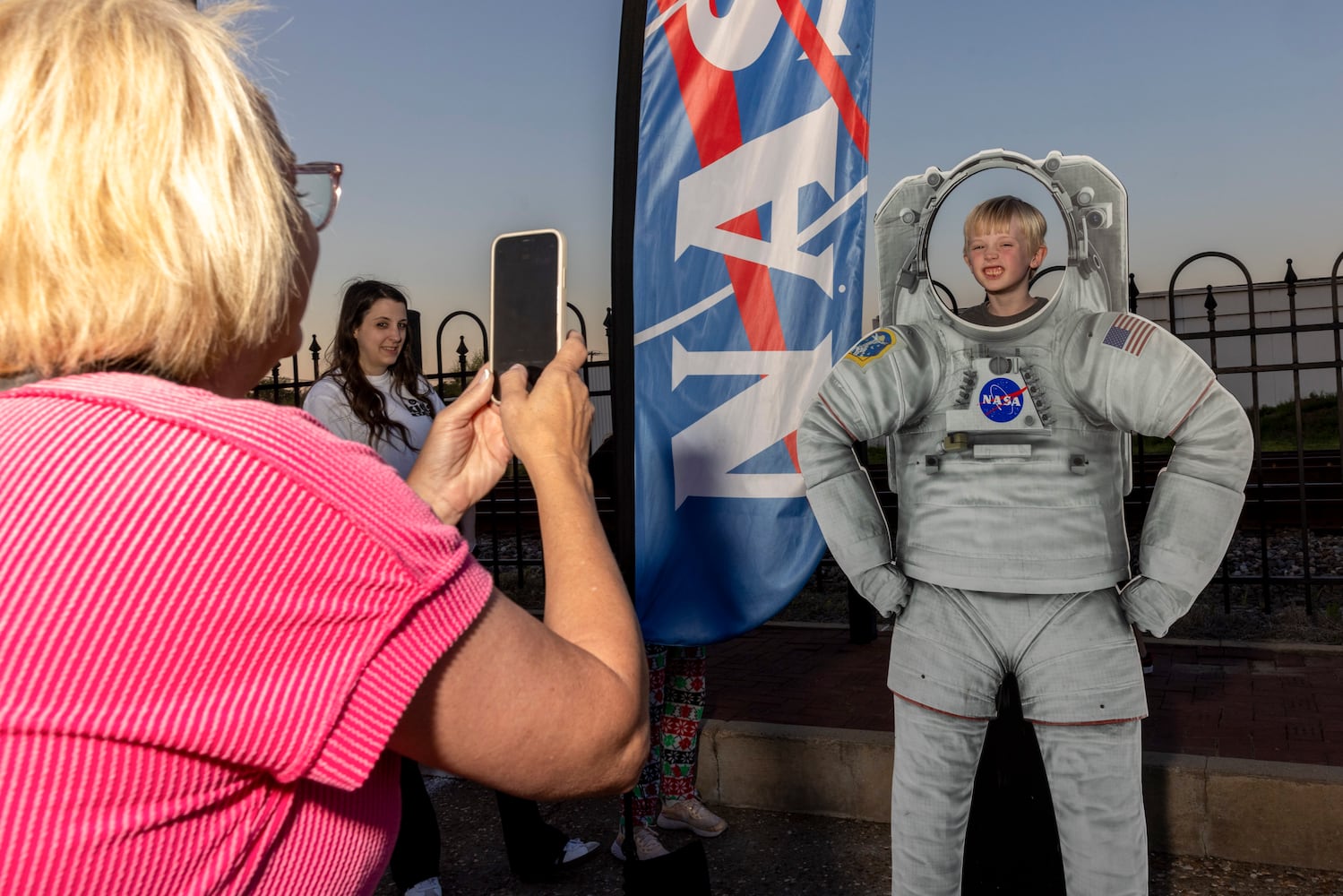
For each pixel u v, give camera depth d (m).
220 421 0.64
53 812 0.57
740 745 3.97
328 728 0.62
